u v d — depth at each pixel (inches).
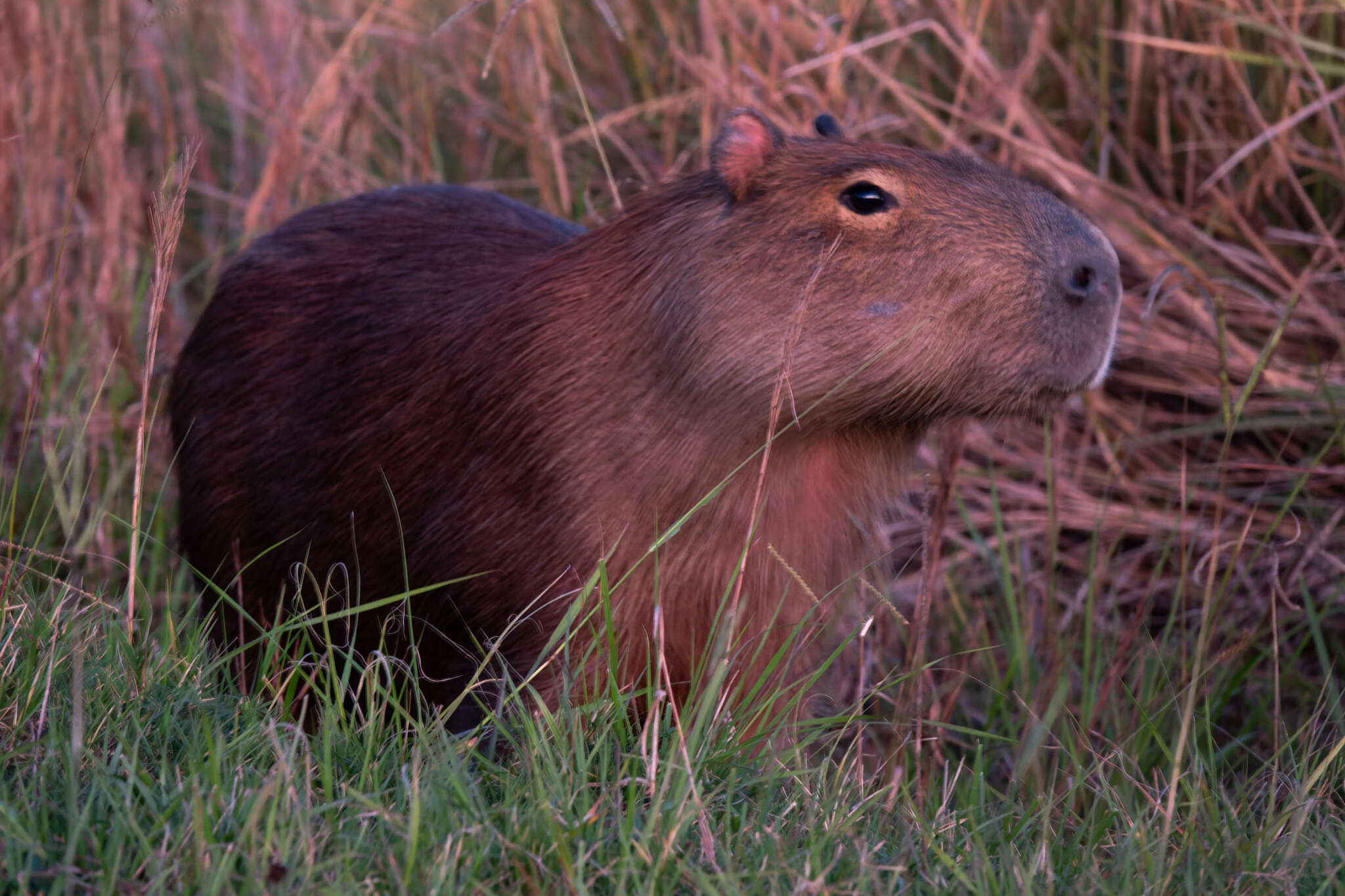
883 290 191.5
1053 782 224.7
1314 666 300.5
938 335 191.3
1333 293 336.2
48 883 146.9
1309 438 322.7
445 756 172.9
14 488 236.2
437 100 422.6
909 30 351.3
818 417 197.5
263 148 411.8
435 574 214.8
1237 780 241.9
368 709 196.5
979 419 202.4
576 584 202.5
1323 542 301.0
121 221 363.3
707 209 200.7
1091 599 268.4
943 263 189.9
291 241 249.6
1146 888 173.0
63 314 337.1
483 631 212.1
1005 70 376.5
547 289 210.7
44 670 185.5
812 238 193.6
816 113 350.3
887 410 197.6
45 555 225.6
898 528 335.0
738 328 195.0
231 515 241.6
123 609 229.6
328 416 229.9
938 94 384.2
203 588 250.2
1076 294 190.4
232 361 243.8
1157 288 258.2
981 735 228.4
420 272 233.6
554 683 203.0
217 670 219.0
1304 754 225.0
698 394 197.5
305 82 425.7
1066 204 200.1
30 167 353.1
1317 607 299.9
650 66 399.9
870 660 281.9
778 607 199.5
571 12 412.5
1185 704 259.6
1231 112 350.9
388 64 434.9
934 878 168.2
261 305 244.1
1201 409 340.5
